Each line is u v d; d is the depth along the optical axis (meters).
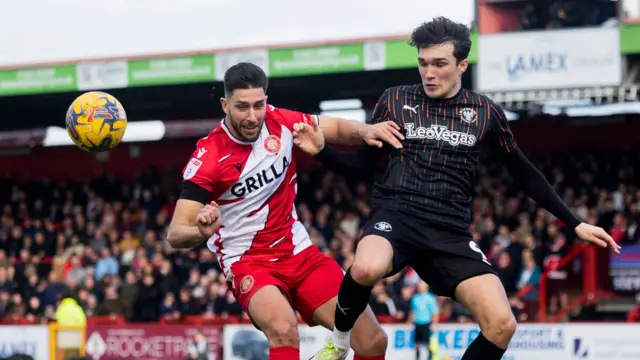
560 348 14.95
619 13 16.34
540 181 5.97
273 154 6.00
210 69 18.56
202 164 5.86
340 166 6.11
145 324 16.42
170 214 23.39
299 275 6.17
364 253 5.53
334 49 17.94
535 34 16.66
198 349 15.92
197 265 18.86
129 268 19.20
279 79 19.70
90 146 6.07
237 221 6.08
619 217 17.09
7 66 19.58
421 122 5.79
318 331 15.53
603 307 16.67
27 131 27.09
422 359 14.81
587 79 16.50
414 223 5.69
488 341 5.54
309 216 19.86
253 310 5.85
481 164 20.45
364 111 23.17
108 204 23.25
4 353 17.05
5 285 19.86
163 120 25.55
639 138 22.27
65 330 16.80
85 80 19.22
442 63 5.64
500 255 16.59
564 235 17.16
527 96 16.75
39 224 22.45
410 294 16.05
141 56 18.88
